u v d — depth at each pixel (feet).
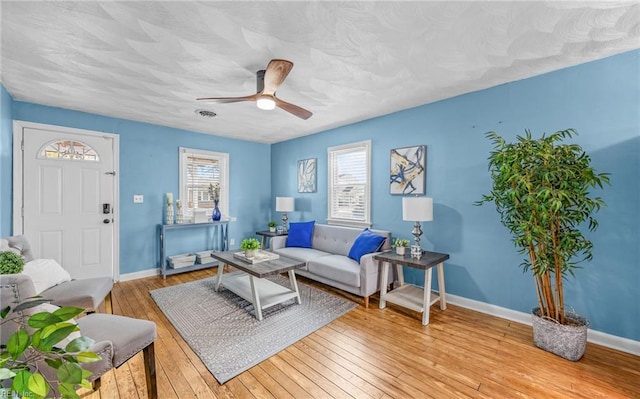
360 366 6.28
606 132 7.06
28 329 3.72
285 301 9.98
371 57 7.07
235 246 16.48
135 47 6.54
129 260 12.60
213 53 6.81
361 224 12.78
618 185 6.91
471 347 7.04
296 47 6.58
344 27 5.81
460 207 9.61
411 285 10.54
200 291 11.02
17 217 10.06
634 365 6.24
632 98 6.73
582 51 6.80
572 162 6.21
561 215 6.31
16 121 10.00
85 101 10.18
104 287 7.66
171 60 7.14
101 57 6.99
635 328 6.72
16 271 5.92
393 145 11.55
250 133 15.35
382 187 11.96
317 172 15.14
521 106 8.36
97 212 11.78
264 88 7.17
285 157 17.15
